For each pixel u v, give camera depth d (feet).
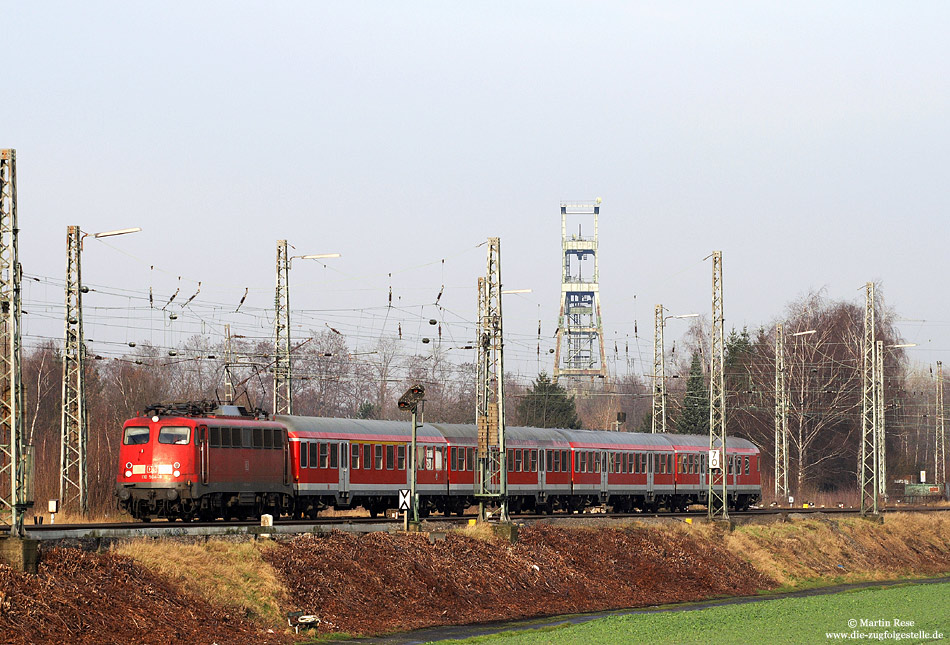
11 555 252.83
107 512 423.64
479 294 474.49
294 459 409.90
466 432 492.54
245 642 265.75
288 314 484.74
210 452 374.22
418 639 294.46
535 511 524.11
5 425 260.83
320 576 317.42
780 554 499.51
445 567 358.84
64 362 404.57
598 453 548.31
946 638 271.08
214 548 303.27
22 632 232.53
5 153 256.73
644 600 399.03
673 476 589.73
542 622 335.88
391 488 450.30
